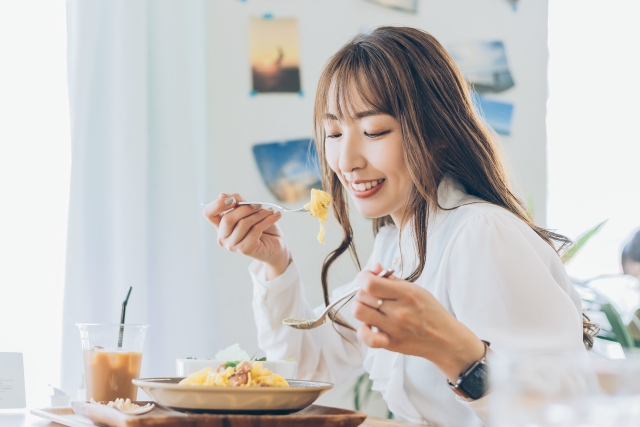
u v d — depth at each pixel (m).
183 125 2.25
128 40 2.16
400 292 0.78
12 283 2.13
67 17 2.21
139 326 1.09
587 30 2.75
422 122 1.22
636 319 2.34
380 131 1.22
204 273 2.28
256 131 2.38
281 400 0.80
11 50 2.20
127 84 2.14
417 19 2.52
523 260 1.07
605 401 0.43
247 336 2.29
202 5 2.37
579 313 1.20
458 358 0.84
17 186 2.17
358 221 2.38
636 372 0.43
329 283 2.36
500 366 0.48
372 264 1.56
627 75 2.76
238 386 0.80
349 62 1.24
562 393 0.44
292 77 2.42
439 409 1.19
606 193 2.70
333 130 1.29
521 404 0.46
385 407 2.30
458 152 1.26
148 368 2.15
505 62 2.59
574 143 2.71
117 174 2.12
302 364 1.51
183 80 2.27
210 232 2.30
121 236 2.10
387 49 1.23
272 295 1.46
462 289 1.08
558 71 2.72
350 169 1.25
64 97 2.23
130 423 0.73
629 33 2.77
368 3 2.50
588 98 2.73
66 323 2.02
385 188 1.25
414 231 1.26
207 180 2.33
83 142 2.10
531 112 2.61
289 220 2.36
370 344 0.79
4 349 2.11
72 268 2.04
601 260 2.66
